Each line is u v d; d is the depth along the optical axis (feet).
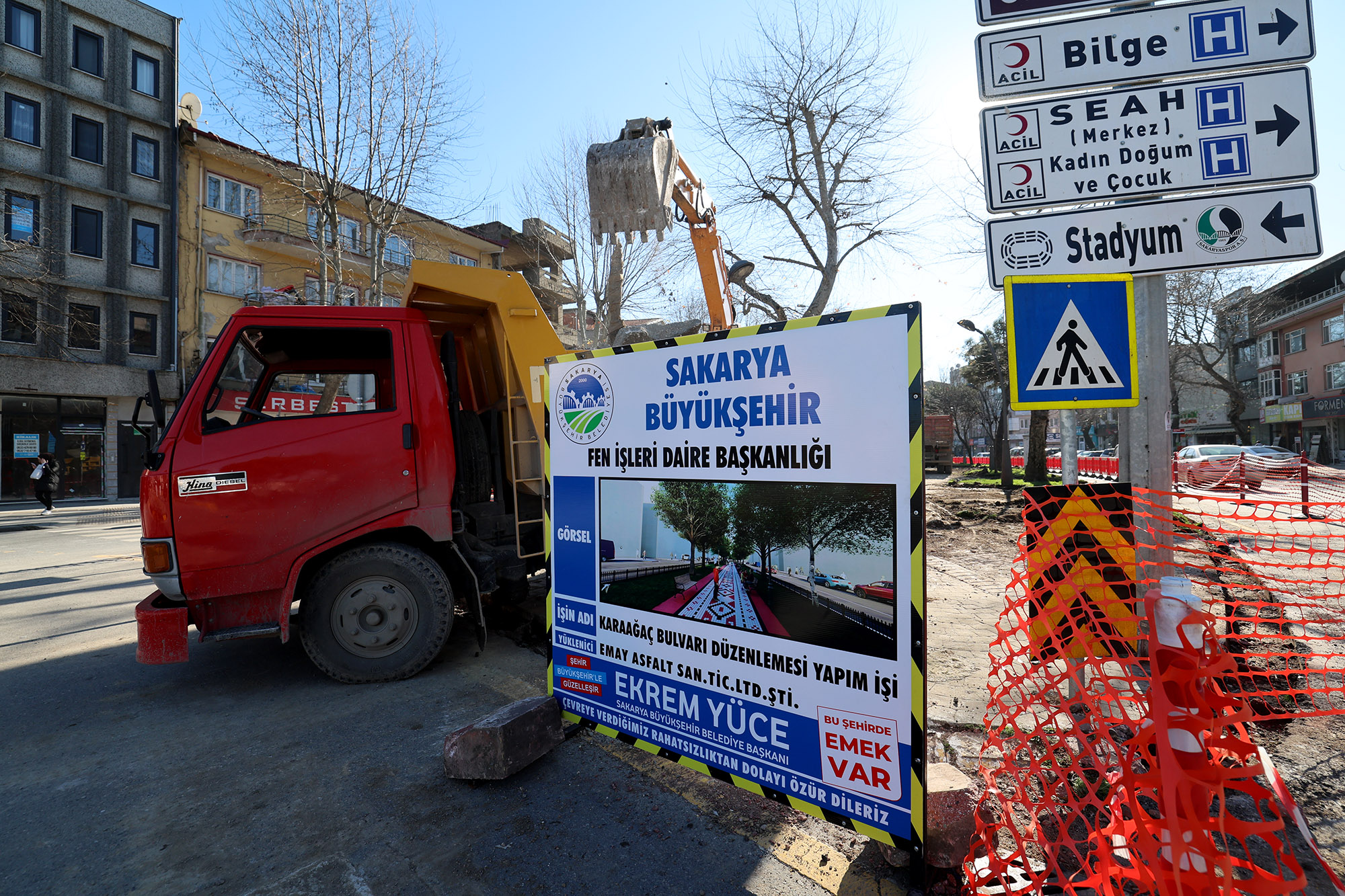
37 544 38.14
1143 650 9.27
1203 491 46.09
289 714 11.56
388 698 12.25
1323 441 120.06
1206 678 5.21
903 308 6.12
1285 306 124.77
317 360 13.58
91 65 72.08
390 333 13.53
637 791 8.71
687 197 21.03
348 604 12.86
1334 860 6.84
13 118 67.05
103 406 73.56
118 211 72.95
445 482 13.43
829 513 6.66
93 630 17.79
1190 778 5.04
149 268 75.25
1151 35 11.09
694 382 7.83
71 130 70.49
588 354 9.09
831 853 7.25
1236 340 143.23
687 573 7.98
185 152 76.95
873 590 6.33
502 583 15.51
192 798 8.73
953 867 6.53
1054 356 10.82
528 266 100.22
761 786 7.25
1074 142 11.33
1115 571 10.14
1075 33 11.35
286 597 12.28
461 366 18.24
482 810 8.27
